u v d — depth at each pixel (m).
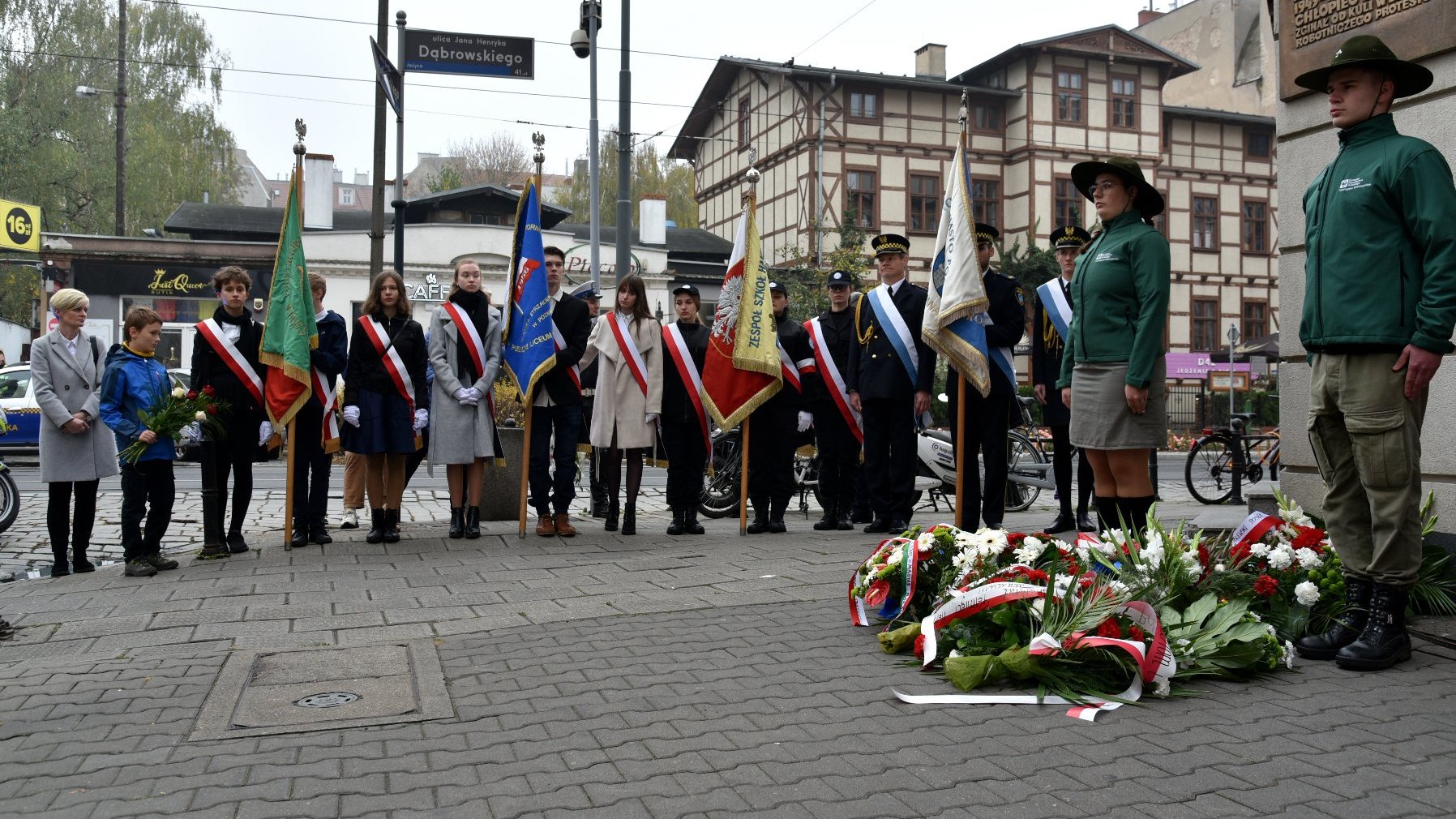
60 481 7.61
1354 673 4.57
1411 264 4.57
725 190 41.44
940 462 11.54
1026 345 34.41
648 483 16.31
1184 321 40.19
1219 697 4.25
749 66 35.97
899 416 8.73
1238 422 13.93
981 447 8.70
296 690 4.42
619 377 8.88
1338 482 4.92
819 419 9.43
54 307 7.66
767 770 3.44
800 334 9.27
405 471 8.88
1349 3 6.18
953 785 3.31
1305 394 6.48
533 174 8.59
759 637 5.23
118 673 4.72
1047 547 5.13
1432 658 4.78
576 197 59.78
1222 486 13.90
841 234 32.22
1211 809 3.12
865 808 3.13
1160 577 4.84
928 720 3.96
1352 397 4.67
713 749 3.65
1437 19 5.66
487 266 32.97
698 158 43.97
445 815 3.12
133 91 43.78
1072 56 37.19
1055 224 37.06
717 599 6.11
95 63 43.31
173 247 31.22
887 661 4.79
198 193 45.12
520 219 8.60
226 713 4.12
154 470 7.36
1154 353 5.61
